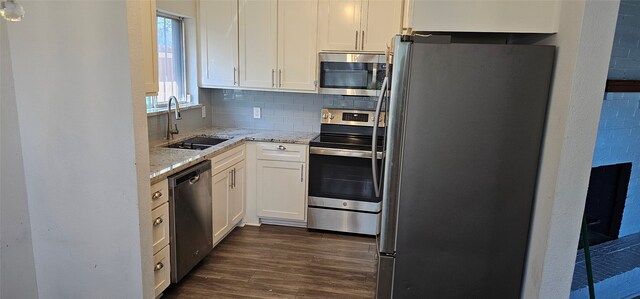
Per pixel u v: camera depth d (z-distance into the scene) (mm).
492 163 1851
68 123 1937
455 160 1863
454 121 1827
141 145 1969
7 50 1883
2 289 1963
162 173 2348
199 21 3775
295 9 3588
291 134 3930
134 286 2074
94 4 1802
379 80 3539
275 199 3752
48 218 2057
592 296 2170
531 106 1785
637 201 3402
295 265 3107
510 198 1876
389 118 1857
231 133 3891
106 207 1999
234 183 3477
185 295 2658
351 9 3504
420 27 1872
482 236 1927
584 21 1505
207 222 2980
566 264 1723
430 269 1989
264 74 3758
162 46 3518
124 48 1823
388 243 1986
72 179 1998
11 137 1938
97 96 1886
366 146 3465
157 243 2381
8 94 1905
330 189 3641
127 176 1950
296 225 3859
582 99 1566
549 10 1749
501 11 1797
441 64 1785
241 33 3725
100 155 1945
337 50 3586
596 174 3236
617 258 3045
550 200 1688
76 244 2072
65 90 1905
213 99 4250
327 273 3000
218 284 2801
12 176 1960
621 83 2812
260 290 2744
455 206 1907
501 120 1810
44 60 1887
